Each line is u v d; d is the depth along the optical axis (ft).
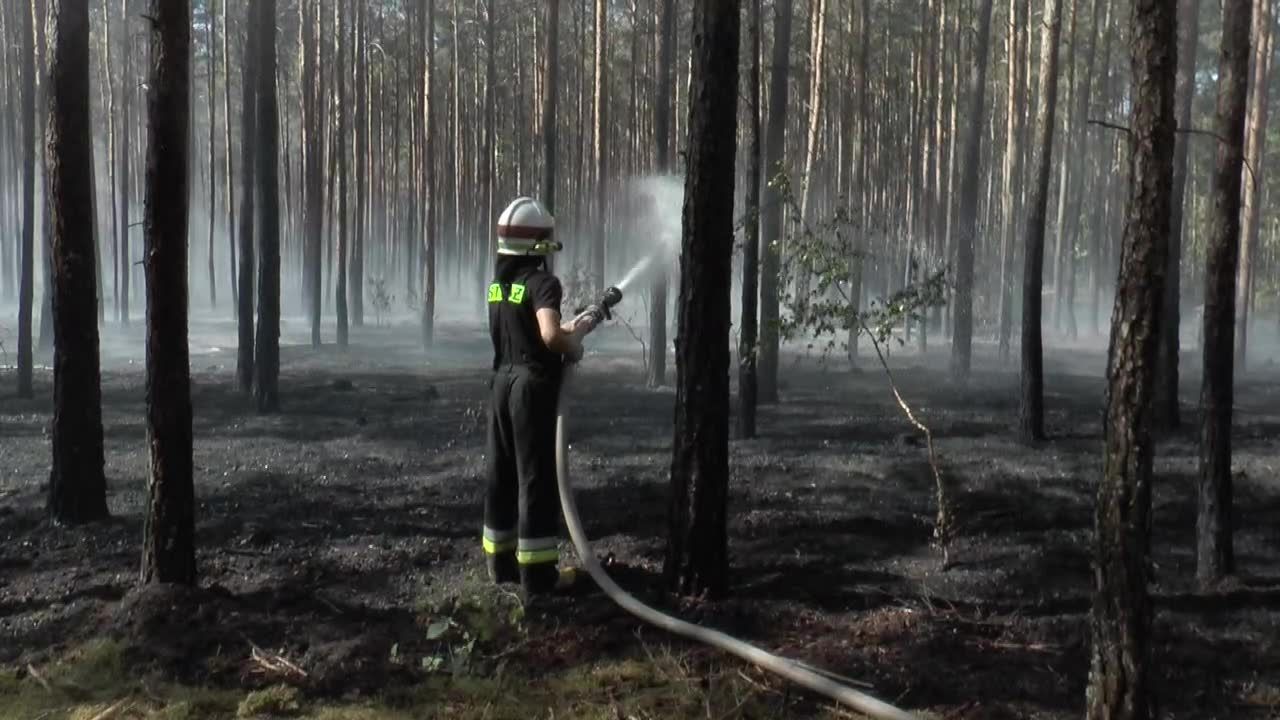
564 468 18.83
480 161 118.42
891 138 100.58
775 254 36.94
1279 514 27.63
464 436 38.11
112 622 17.80
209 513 25.79
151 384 18.30
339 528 24.38
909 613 18.76
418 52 108.47
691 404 19.12
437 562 21.83
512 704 15.28
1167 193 12.03
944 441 37.70
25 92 47.37
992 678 16.03
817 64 64.28
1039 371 37.81
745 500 27.86
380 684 15.90
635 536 23.94
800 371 61.62
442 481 29.99
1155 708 12.67
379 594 19.86
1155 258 12.07
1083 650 17.15
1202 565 21.20
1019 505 27.66
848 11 94.53
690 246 18.86
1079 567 22.03
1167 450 36.42
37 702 15.25
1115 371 12.35
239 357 49.90
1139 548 12.34
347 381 53.52
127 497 27.37
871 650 17.06
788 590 20.07
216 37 113.29
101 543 22.76
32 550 22.39
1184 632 18.33
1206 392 20.88
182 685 15.87
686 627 17.43
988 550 23.25
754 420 37.68
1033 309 37.70
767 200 41.52
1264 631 18.38
